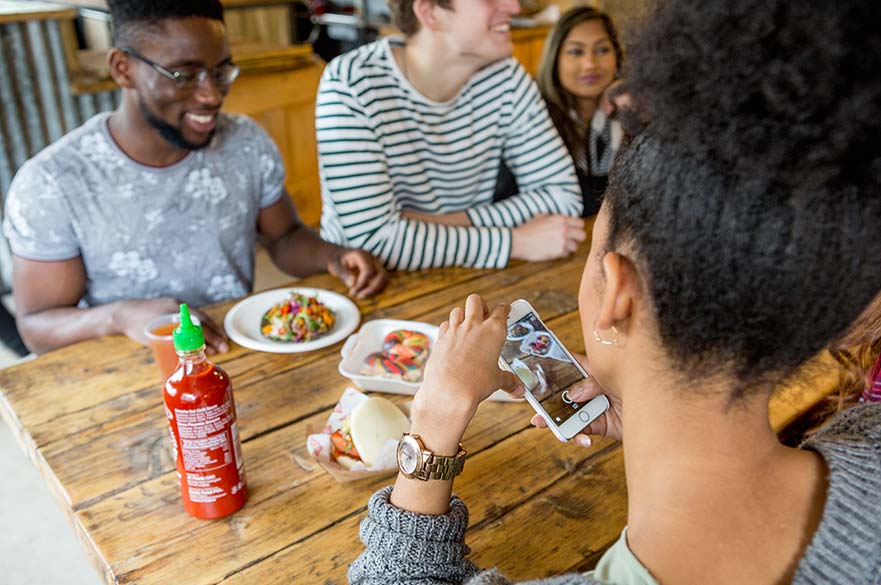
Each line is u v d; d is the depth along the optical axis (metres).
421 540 0.73
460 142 1.88
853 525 0.53
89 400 1.21
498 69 1.89
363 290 1.56
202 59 1.45
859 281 0.49
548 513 0.98
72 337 1.45
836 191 0.46
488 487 1.02
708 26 0.46
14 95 2.81
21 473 2.21
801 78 0.43
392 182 1.83
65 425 1.14
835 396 1.15
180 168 1.62
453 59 1.72
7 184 2.92
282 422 1.15
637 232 0.53
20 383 1.25
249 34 4.16
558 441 1.12
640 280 0.54
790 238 0.47
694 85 0.47
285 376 1.27
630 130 0.55
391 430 1.03
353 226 1.72
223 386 0.91
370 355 1.31
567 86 2.46
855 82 0.43
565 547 0.92
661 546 0.53
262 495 1.00
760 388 0.53
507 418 1.17
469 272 1.69
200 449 0.91
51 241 1.54
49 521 2.05
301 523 0.96
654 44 0.50
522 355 0.90
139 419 1.16
